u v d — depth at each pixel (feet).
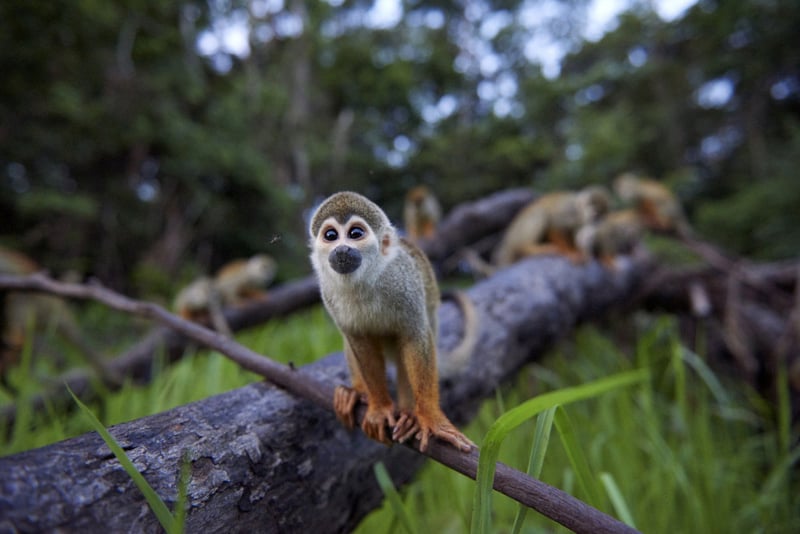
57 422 1.59
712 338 3.05
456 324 1.75
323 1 9.77
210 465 1.03
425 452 1.11
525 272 2.32
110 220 6.41
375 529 1.65
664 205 4.26
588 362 2.77
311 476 1.20
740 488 2.03
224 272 3.88
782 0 8.23
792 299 2.96
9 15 4.73
